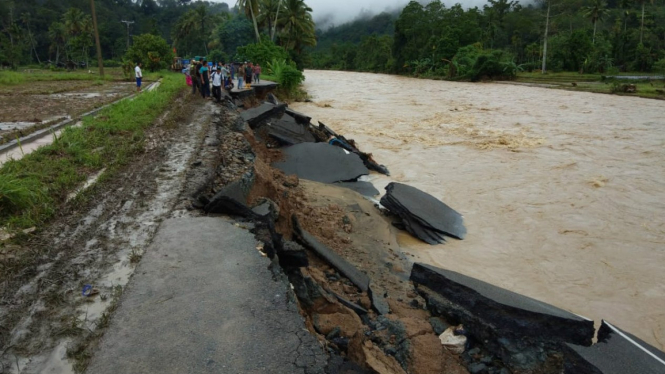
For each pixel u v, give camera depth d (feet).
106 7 354.95
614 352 14.33
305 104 114.52
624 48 225.35
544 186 46.93
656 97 123.65
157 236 19.75
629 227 36.60
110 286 16.20
